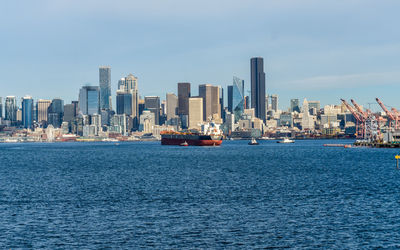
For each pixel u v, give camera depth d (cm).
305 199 9094
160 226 6806
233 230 6550
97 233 6419
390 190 10262
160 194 9906
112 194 9975
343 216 7388
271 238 6138
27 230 6594
